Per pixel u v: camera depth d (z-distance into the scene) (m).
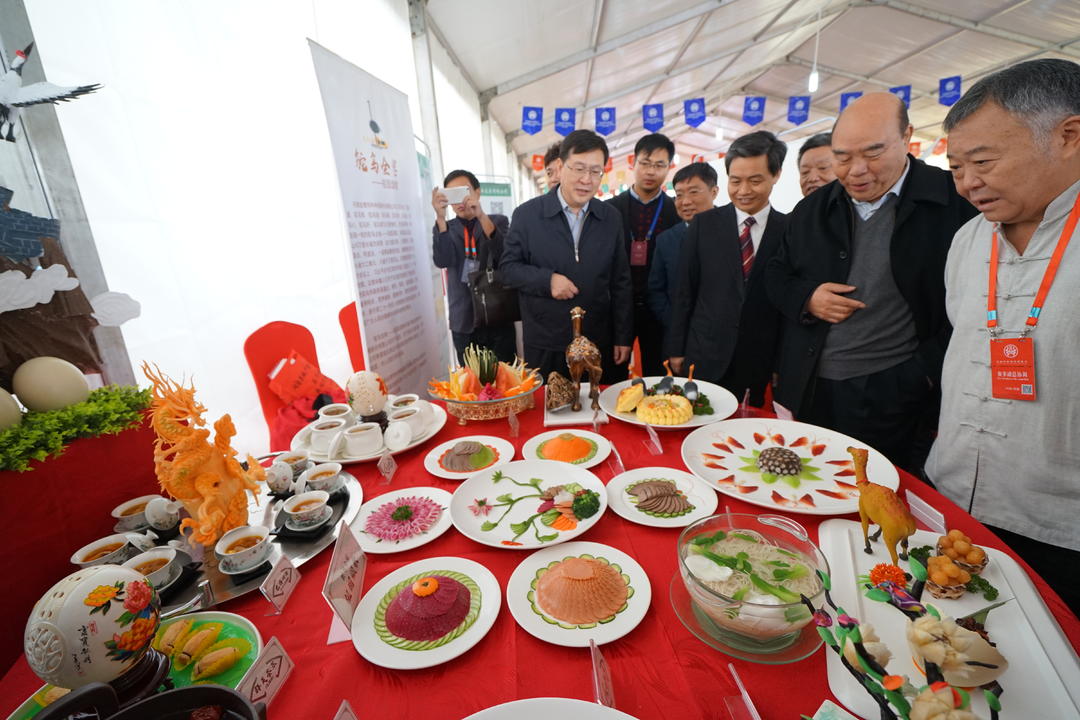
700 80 9.44
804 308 1.83
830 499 1.12
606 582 0.84
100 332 1.24
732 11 6.32
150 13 1.71
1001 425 1.21
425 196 3.79
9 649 0.89
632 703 0.66
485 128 6.01
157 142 1.75
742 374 2.34
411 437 1.46
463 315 3.34
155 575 0.86
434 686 0.70
